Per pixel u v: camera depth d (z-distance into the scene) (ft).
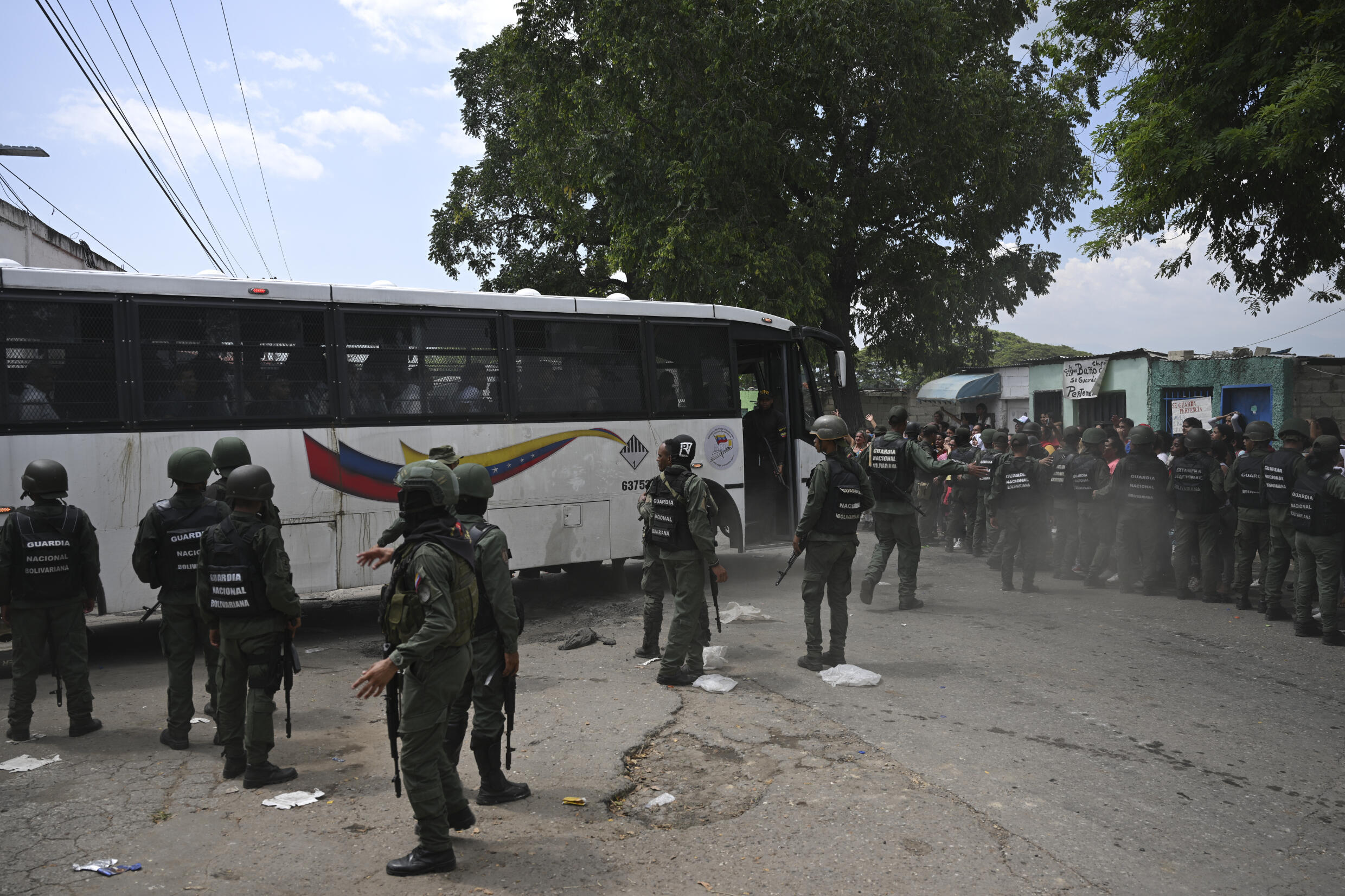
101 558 23.59
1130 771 15.66
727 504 34.45
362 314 27.14
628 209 60.54
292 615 15.02
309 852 12.50
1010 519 32.48
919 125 58.70
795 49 55.98
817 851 12.54
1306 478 25.27
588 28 61.52
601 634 26.91
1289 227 38.04
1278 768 15.90
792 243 58.08
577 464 30.86
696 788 14.92
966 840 12.89
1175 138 33.63
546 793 14.61
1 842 12.85
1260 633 26.16
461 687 12.23
